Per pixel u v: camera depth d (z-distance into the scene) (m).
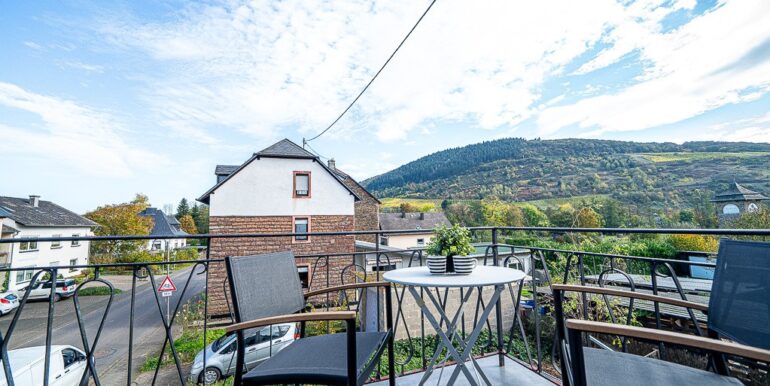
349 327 1.18
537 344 2.25
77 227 23.83
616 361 1.23
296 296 1.72
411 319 7.06
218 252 11.66
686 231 1.58
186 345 8.77
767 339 1.01
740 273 1.15
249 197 12.34
